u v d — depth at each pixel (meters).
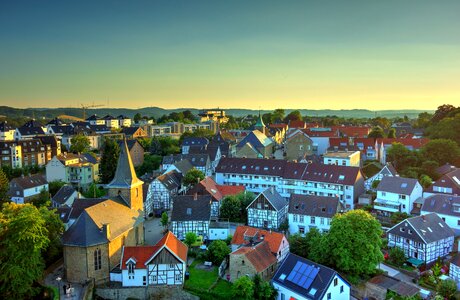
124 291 63.88
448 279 63.66
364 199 103.06
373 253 65.25
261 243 70.31
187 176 117.19
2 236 58.69
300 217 89.31
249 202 97.12
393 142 137.62
